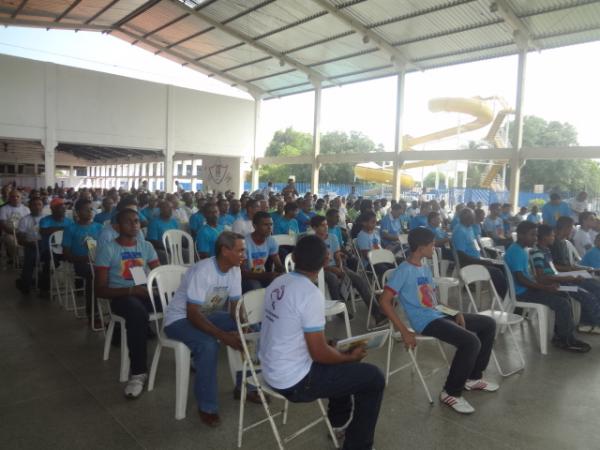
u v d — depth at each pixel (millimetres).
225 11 13711
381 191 23031
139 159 27219
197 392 2895
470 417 3084
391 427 2928
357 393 2418
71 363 3783
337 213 6305
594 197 13719
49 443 2637
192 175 24312
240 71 18672
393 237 7797
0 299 5645
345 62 15516
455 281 5422
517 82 11992
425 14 11312
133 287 3477
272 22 13672
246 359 2584
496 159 12719
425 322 3299
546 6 9977
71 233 5188
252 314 2787
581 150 11070
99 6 15062
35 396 3199
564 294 4738
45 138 15523
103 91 16656
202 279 2959
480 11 10672
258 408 3127
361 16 12172
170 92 18188
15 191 7645
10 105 14828
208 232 5539
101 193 13539
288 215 6949
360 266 6227
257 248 4824
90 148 26703
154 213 8195
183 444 2666
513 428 2951
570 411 3209
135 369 3295
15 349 4047
